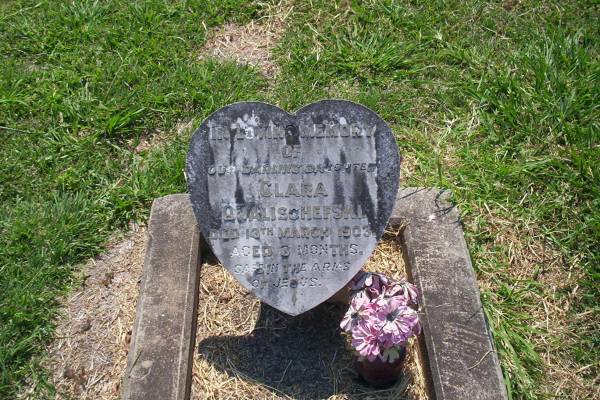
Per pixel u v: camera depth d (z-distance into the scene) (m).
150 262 3.36
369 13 4.79
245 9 4.93
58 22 4.84
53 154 4.06
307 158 3.05
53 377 3.19
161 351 3.02
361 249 3.09
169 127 4.25
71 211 3.79
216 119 3.02
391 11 4.80
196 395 3.04
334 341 3.22
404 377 3.07
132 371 2.96
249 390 3.06
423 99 4.36
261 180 3.06
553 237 3.68
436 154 4.05
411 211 3.57
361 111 3.03
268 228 3.07
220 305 3.37
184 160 3.97
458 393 2.89
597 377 3.20
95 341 3.33
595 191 3.77
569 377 3.20
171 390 2.90
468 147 4.09
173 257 3.38
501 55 4.57
